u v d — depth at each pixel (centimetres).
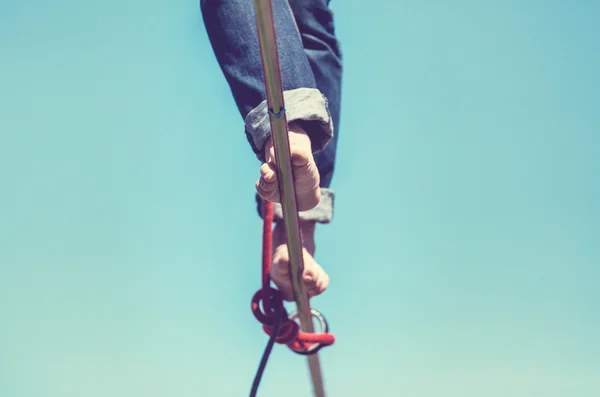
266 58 209
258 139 248
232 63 259
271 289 282
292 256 270
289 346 300
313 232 300
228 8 261
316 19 298
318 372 326
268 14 200
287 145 228
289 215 251
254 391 274
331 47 301
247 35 259
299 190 247
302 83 255
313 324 310
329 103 295
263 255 280
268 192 242
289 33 260
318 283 283
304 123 252
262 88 254
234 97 260
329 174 301
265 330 291
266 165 235
